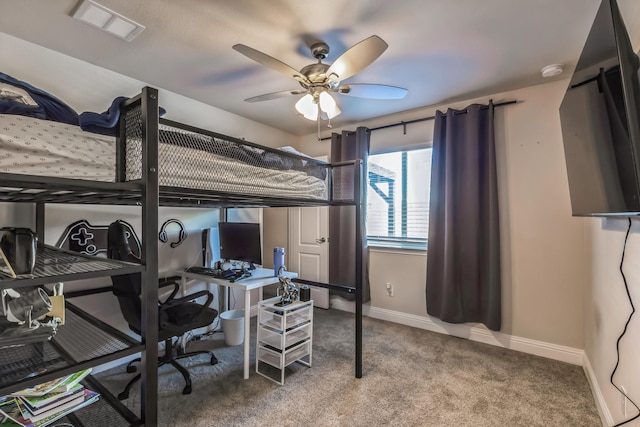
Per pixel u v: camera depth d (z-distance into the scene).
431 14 1.67
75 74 2.18
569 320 2.46
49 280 0.81
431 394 1.99
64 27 1.81
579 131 1.59
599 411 1.80
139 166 1.10
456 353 2.58
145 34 1.88
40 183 0.80
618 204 1.20
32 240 0.89
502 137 2.74
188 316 2.13
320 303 3.84
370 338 2.89
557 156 2.51
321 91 2.05
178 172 1.28
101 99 2.30
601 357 1.86
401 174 3.44
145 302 0.97
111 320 2.39
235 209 3.40
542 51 2.05
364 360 2.45
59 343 1.21
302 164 2.07
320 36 1.88
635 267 1.37
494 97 2.79
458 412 1.81
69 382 1.10
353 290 2.25
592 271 2.15
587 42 1.36
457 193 2.89
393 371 2.28
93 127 1.17
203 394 1.98
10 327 0.93
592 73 1.32
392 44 1.97
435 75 2.41
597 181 1.43
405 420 1.73
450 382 2.13
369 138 3.54
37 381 0.81
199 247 3.04
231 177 1.51
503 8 1.62
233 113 3.32
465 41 1.94
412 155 3.37
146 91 1.00
